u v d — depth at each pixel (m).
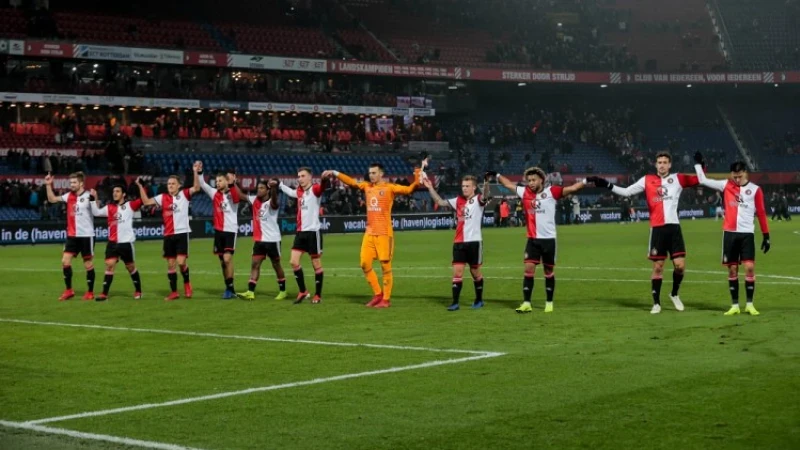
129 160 51.59
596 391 8.73
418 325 13.66
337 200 54.91
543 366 10.05
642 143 73.75
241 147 58.47
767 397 8.32
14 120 54.44
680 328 12.82
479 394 8.70
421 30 72.56
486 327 13.32
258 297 18.22
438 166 63.75
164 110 59.31
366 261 16.16
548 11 79.00
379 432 7.39
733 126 76.44
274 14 67.12
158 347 11.84
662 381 9.10
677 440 6.99
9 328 13.81
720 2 81.00
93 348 11.83
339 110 61.31
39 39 50.88
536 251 15.09
